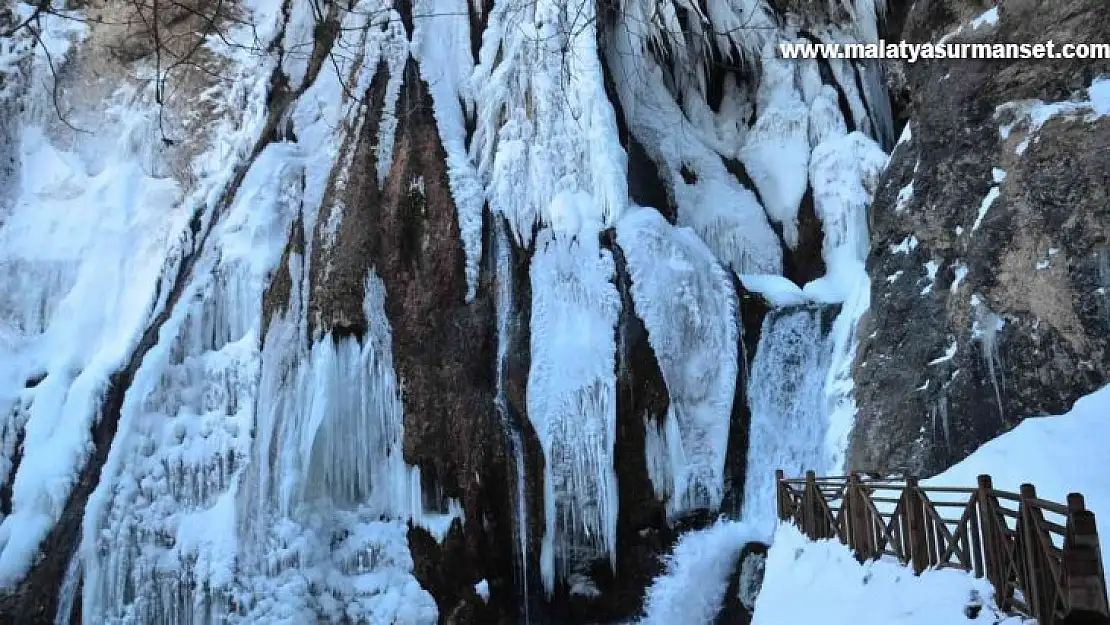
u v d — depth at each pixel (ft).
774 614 29.43
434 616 50.11
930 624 21.35
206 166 63.36
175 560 48.37
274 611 46.83
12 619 46.42
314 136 61.67
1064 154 38.99
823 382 57.82
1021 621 19.10
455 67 65.26
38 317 60.49
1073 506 16.85
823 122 70.59
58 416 52.95
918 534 24.32
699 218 68.80
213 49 65.57
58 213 63.46
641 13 67.26
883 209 51.44
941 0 49.44
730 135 74.79
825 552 30.09
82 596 47.21
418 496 52.54
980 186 43.60
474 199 58.75
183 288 56.18
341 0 64.34
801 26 72.54
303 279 55.72
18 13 68.28
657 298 55.77
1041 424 33.96
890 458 44.60
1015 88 43.04
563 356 53.98
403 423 53.72
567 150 60.49
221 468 50.88
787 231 68.90
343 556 50.72
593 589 51.62
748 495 54.70
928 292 46.16
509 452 52.65
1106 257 36.58
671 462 53.21
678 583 50.65
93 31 67.31
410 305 55.67
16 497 49.57
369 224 56.54
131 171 64.23
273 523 49.39
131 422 51.01
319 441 51.96
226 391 53.06
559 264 56.90
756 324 58.80
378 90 61.52
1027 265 39.47
